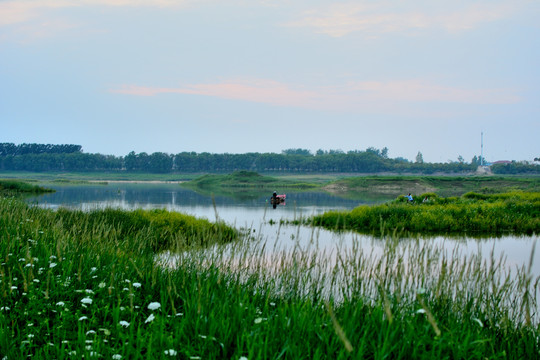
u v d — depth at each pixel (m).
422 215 28.19
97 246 9.23
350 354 4.40
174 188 121.75
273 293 7.37
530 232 25.84
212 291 6.55
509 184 117.12
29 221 11.38
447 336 5.04
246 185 148.88
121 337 4.95
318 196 84.25
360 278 6.77
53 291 6.37
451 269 6.68
